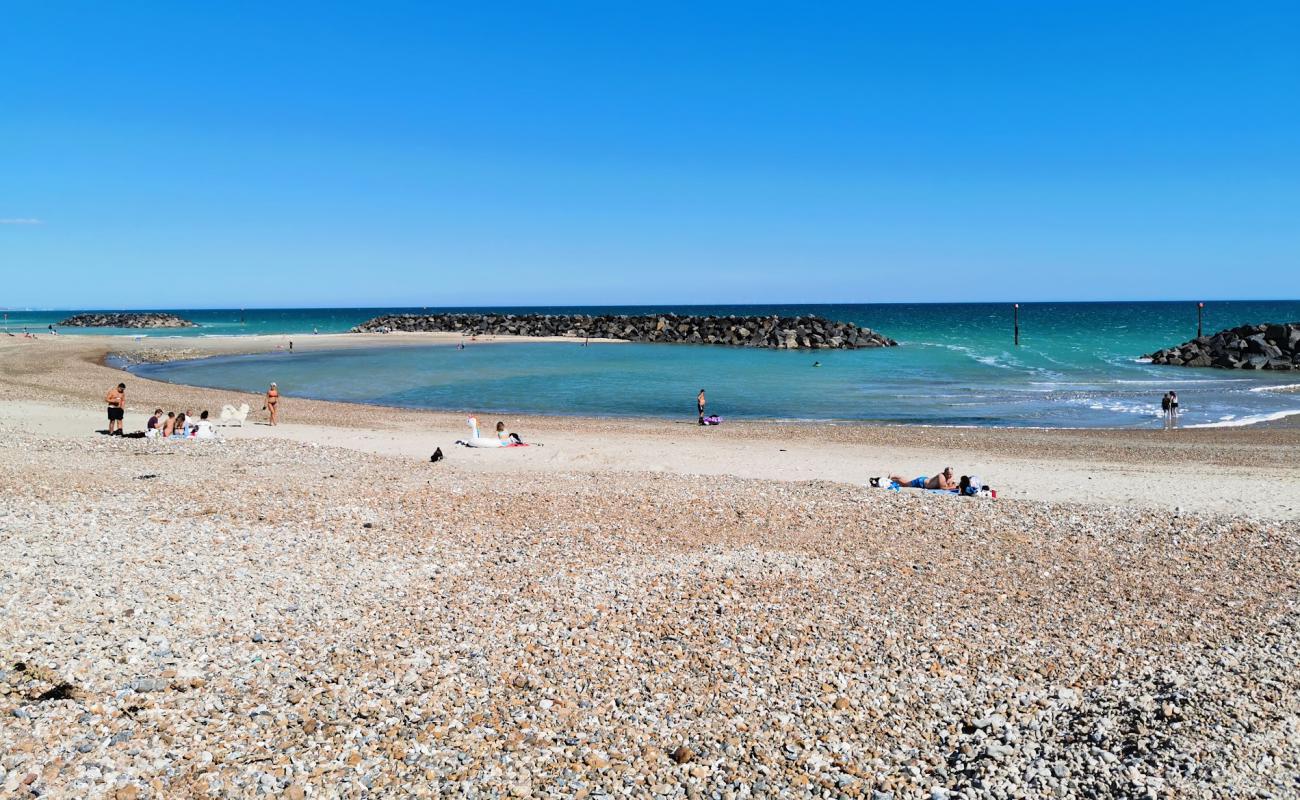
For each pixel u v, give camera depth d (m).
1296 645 10.54
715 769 7.74
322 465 22.34
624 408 42.28
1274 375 57.72
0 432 25.30
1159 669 9.88
